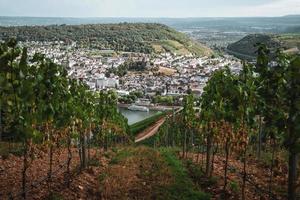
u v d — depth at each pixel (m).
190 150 49.62
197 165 32.41
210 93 26.19
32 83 18.20
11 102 17.73
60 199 20.25
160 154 40.38
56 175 25.73
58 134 25.03
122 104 186.62
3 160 28.03
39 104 19.27
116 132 57.72
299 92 15.95
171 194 23.38
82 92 31.30
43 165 28.53
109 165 32.16
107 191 23.25
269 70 18.53
